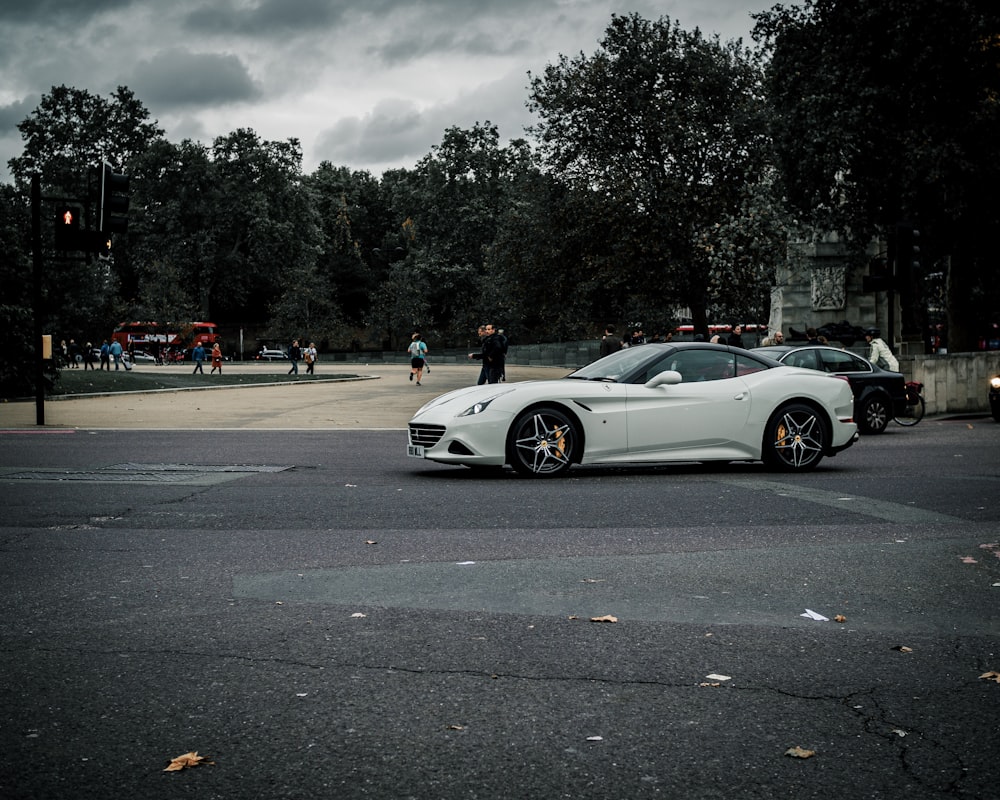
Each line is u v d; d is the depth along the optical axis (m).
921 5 29.72
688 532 7.56
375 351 92.00
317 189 101.81
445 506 8.87
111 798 2.98
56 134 87.25
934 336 49.34
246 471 11.64
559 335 66.75
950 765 3.25
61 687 3.98
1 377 28.58
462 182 82.69
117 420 20.84
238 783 3.09
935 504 9.01
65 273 73.25
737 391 11.42
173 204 84.00
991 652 4.54
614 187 35.31
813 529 7.71
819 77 32.47
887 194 33.22
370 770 3.19
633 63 36.22
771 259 36.00
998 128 30.42
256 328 103.62
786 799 3.00
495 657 4.39
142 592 5.59
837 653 4.49
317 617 5.05
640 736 3.48
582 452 10.96
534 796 3.01
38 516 8.29
